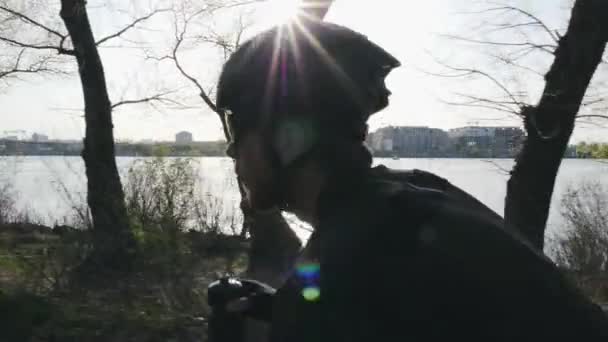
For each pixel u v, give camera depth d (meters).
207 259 9.47
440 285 0.78
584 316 0.81
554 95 6.51
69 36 10.62
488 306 0.77
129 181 10.00
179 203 9.91
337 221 0.88
